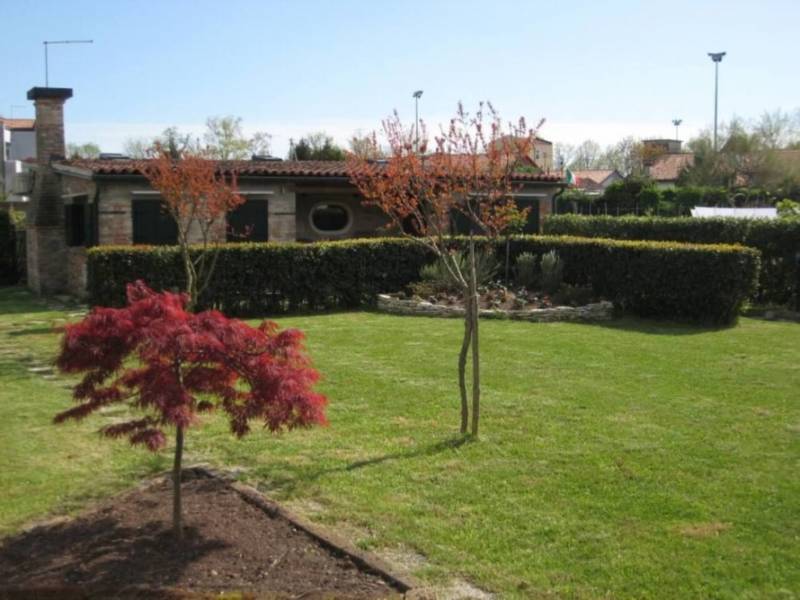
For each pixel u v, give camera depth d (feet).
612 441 22.45
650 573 14.61
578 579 14.44
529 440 22.58
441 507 17.79
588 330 41.75
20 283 75.36
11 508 18.06
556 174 68.95
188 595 13.58
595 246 50.19
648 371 31.55
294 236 62.85
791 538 16.06
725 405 26.37
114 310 15.78
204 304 48.32
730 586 14.14
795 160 154.81
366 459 21.13
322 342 38.19
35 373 32.58
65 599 13.71
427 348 36.40
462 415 23.22
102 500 18.51
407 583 14.11
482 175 25.71
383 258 52.65
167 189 39.99
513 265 56.24
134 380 15.61
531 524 16.81
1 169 138.41
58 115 66.44
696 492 18.56
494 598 13.80
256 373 15.89
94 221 56.85
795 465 20.47
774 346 37.35
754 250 44.70
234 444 22.54
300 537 16.03
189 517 17.02
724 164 157.99
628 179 130.93
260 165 63.98
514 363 32.99
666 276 45.73
